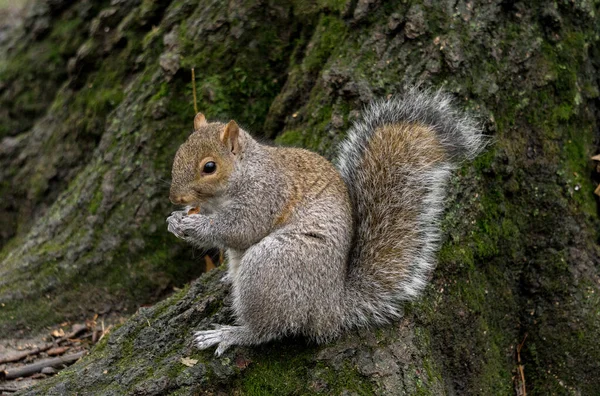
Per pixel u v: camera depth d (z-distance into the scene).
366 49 9.67
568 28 9.75
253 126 10.98
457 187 8.98
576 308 9.38
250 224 8.33
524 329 9.60
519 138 9.52
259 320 7.91
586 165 9.82
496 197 9.30
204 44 11.12
